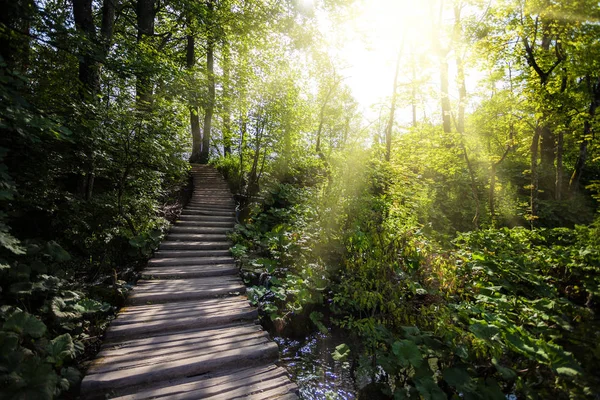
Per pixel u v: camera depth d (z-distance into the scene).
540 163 12.98
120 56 6.08
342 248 5.39
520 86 8.55
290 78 11.91
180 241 6.85
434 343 3.26
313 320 4.50
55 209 4.79
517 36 7.41
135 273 5.52
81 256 5.22
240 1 11.35
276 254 6.36
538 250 6.05
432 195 9.25
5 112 3.07
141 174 6.33
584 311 3.96
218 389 2.70
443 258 4.88
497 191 10.63
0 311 2.70
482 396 2.69
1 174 2.83
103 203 5.57
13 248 2.83
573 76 7.18
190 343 3.34
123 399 2.50
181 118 8.26
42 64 5.07
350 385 3.49
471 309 3.59
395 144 9.68
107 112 5.43
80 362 3.13
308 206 7.21
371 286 4.42
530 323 3.68
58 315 3.08
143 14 10.38
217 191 10.89
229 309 4.14
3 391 2.07
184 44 15.52
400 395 2.89
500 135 11.91
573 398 2.64
